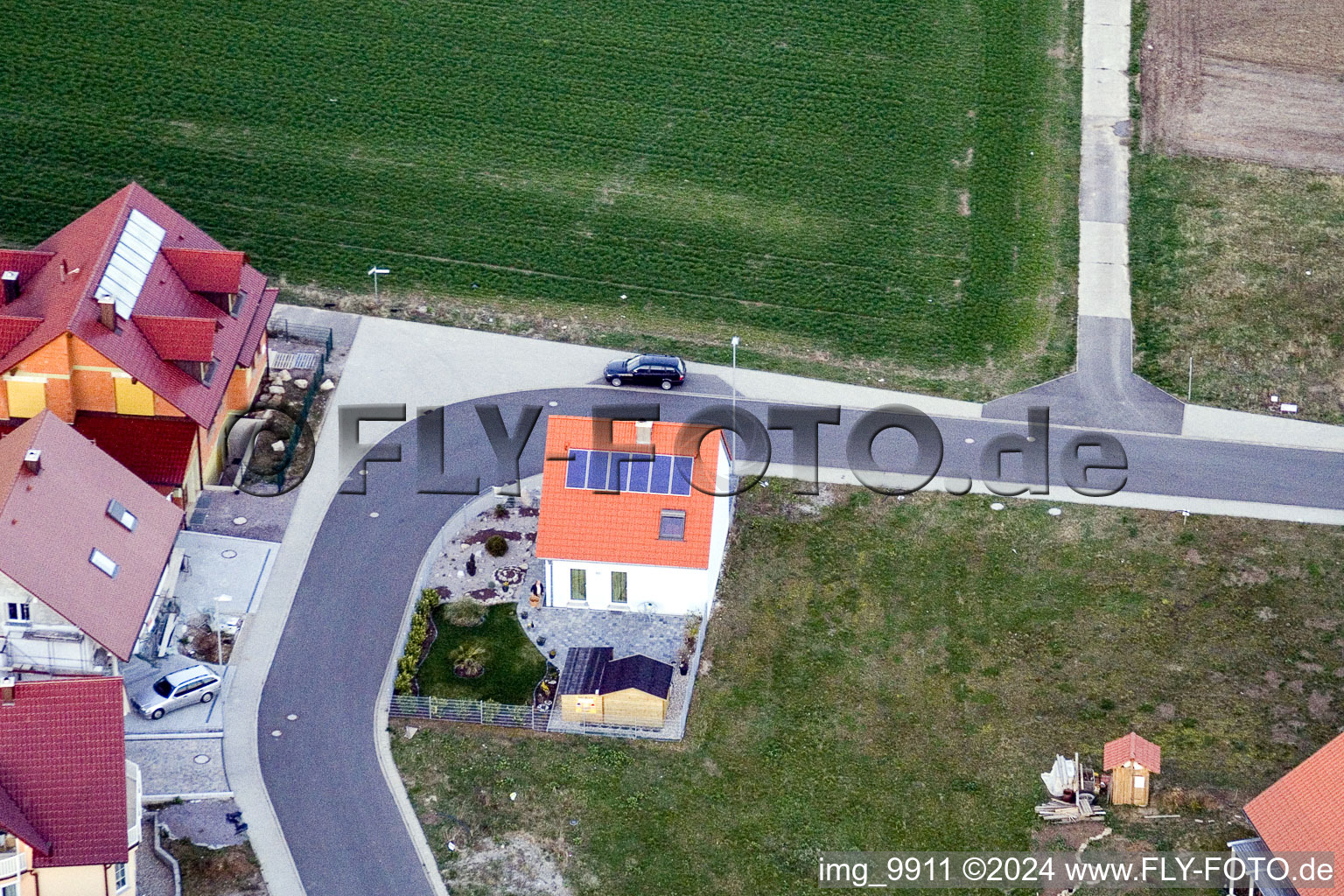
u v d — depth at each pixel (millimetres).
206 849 63625
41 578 65250
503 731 69750
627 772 68062
